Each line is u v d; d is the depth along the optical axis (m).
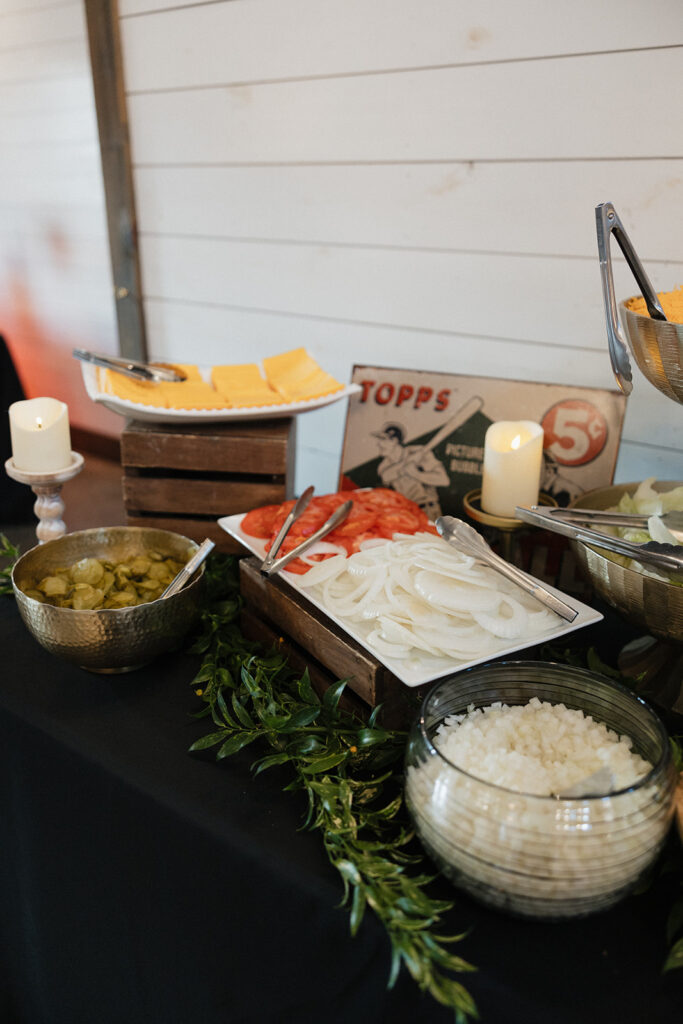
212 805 0.61
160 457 0.96
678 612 0.64
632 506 0.81
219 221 1.42
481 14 1.03
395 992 0.52
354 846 0.56
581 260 1.06
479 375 1.09
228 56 1.28
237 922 0.60
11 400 1.63
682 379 0.66
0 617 0.89
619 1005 0.47
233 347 1.50
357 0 1.12
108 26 1.38
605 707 0.59
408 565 0.72
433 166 1.14
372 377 1.07
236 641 0.82
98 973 0.74
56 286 1.89
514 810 0.47
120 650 0.73
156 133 1.43
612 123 0.98
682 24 0.90
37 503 0.97
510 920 0.52
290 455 1.01
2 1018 0.90
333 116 1.21
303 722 0.65
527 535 0.95
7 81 1.75
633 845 0.47
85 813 0.68
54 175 1.76
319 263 1.32
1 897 0.84
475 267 1.16
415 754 0.53
